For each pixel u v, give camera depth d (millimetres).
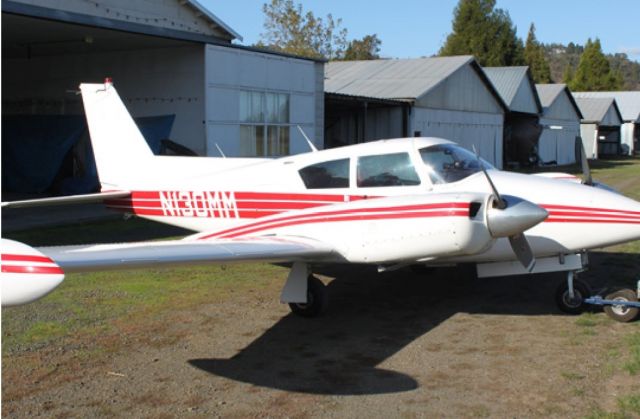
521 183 5891
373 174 6195
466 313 6016
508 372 4480
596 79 74500
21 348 4969
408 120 22938
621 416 3703
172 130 15047
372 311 6121
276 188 6695
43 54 16719
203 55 14391
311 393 4168
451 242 4895
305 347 5090
